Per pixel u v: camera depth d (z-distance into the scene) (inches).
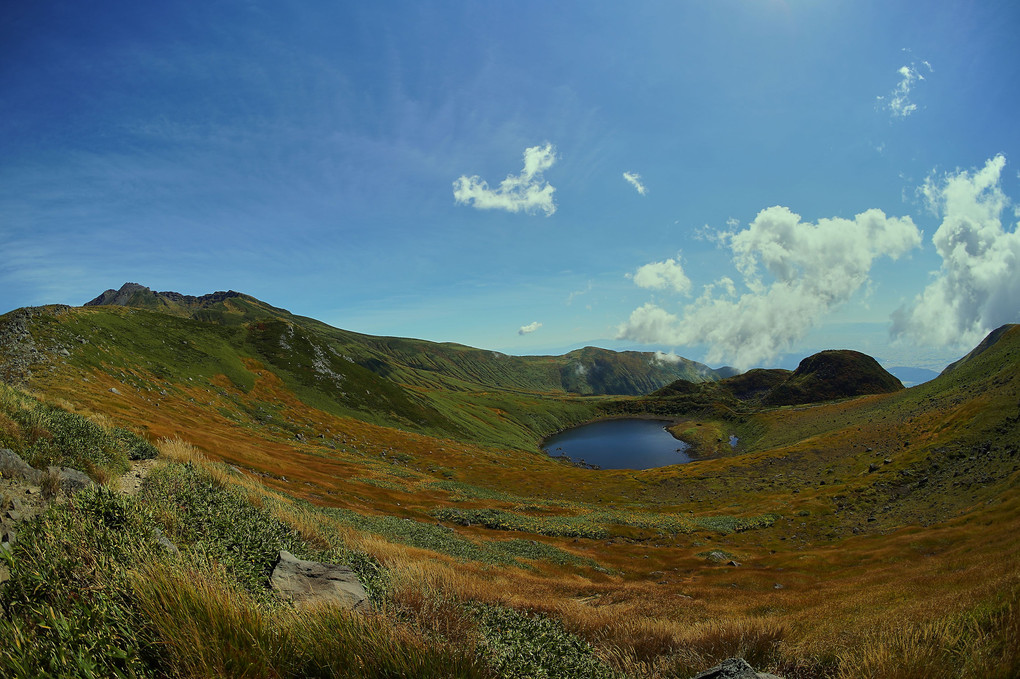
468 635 229.1
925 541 1819.6
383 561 562.3
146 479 563.5
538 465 6131.9
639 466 7411.4
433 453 5206.7
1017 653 197.6
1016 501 1876.2
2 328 2886.3
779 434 7047.2
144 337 4402.1
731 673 250.2
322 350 6515.8
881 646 251.4
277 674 143.9
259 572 313.6
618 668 319.0
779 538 2497.5
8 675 124.6
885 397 6673.2
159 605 151.7
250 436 3193.9
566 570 1557.6
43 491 334.0
